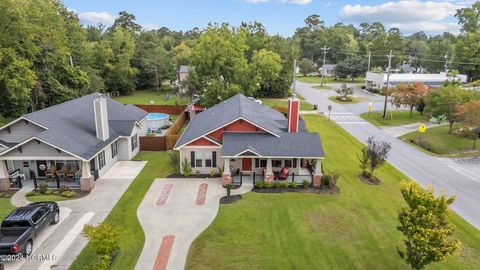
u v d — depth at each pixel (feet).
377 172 96.68
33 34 127.54
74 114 99.60
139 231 63.31
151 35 299.99
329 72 402.52
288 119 94.48
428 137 134.21
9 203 73.72
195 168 92.43
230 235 62.39
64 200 76.02
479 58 283.79
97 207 72.84
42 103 149.89
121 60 250.16
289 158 85.10
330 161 105.29
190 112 166.81
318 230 64.49
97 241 46.91
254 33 261.03
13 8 115.65
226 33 185.57
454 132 139.64
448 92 141.69
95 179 87.81
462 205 76.95
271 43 259.60
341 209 73.10
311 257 56.03
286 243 60.03
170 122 161.89
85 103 113.09
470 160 109.50
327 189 83.20
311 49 499.10
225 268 52.95
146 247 58.23
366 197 79.46
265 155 82.99
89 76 210.79
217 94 165.48
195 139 89.25
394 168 100.73
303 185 83.71
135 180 88.53
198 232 63.26
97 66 245.24
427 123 158.81
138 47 278.26
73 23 203.51
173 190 81.92
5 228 55.16
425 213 46.50
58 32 151.74
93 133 94.48
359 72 352.08
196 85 192.13
